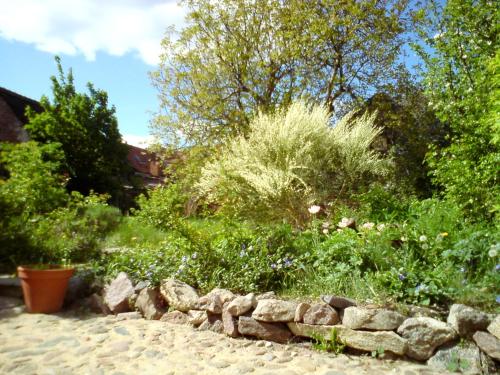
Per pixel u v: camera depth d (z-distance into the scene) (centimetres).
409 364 259
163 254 436
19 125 1541
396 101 1281
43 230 554
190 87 1366
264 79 1298
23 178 594
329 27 1176
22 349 286
